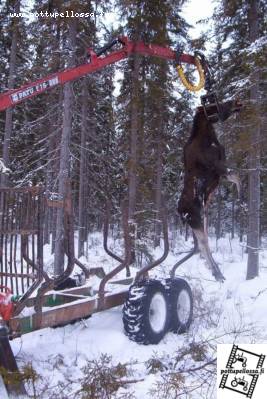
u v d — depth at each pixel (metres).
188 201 5.13
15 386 4.61
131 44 6.28
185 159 5.24
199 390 4.81
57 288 7.51
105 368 5.20
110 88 22.30
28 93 6.04
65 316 5.91
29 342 6.37
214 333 6.90
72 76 6.16
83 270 7.85
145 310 6.35
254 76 10.86
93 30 14.74
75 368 5.50
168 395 4.71
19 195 5.48
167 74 17.05
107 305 6.75
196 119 5.29
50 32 14.85
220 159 5.16
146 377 5.20
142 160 16.56
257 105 10.44
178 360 5.58
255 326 7.16
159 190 21.06
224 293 10.35
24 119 22.00
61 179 13.28
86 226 21.67
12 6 17.78
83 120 17.00
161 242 24.20
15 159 20.89
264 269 15.95
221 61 14.71
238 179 5.27
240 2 13.87
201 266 16.09
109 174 23.36
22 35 18.19
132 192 15.08
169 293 6.91
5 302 4.93
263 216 14.32
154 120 18.17
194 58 5.91
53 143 17.12
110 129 23.00
